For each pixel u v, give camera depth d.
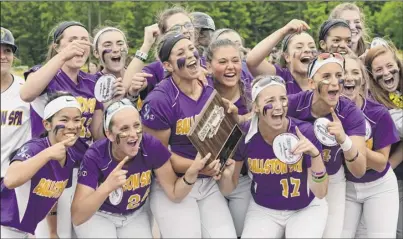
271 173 4.61
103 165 4.48
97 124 5.15
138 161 4.50
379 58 5.38
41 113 4.95
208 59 4.97
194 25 5.66
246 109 5.01
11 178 4.20
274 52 6.23
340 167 4.89
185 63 4.60
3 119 4.88
